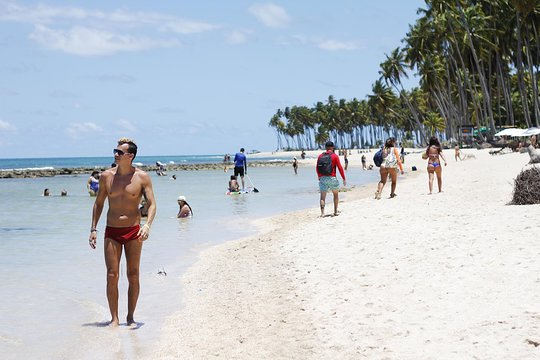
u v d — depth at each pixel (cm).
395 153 1922
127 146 697
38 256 1216
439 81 9462
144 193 730
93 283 949
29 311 769
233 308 759
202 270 1033
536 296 639
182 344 621
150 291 884
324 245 1116
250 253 1162
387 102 11919
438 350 520
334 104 18900
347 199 2305
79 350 608
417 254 919
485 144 7300
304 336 611
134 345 625
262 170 7250
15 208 2441
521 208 1294
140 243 712
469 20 7538
